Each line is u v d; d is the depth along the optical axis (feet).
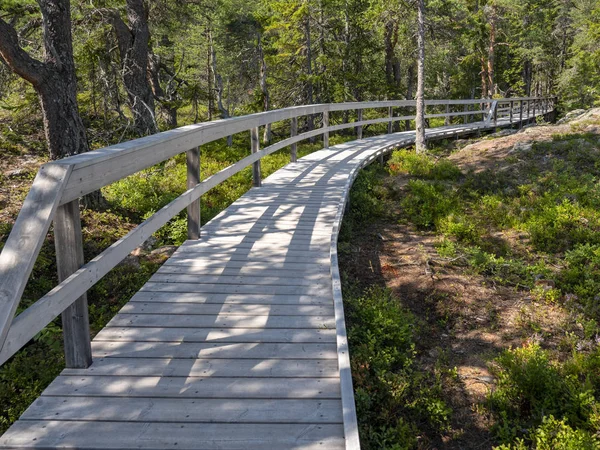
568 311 20.72
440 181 39.50
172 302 14.84
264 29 78.64
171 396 10.46
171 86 71.15
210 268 17.56
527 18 129.39
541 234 28.25
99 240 27.86
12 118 53.26
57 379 10.93
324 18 82.69
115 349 12.22
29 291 22.80
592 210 31.04
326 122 46.80
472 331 19.57
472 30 100.73
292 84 82.12
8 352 7.63
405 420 14.58
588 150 42.63
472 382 16.47
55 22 31.40
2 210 30.60
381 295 21.06
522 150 44.80
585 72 112.68
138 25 53.21
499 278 23.63
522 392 15.48
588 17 111.45
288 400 10.43
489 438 14.24
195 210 20.40
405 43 80.94
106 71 54.44
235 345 12.53
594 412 14.21
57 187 8.84
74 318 11.10
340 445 9.19
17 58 29.89
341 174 35.94
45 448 8.92
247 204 26.99
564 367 16.51
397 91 89.51
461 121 115.75
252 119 25.95
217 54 111.75
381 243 28.48
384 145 51.19
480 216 32.30
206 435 9.36
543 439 13.03
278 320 13.85
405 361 16.72
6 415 15.17
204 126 18.76
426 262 24.86
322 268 17.70
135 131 52.90
